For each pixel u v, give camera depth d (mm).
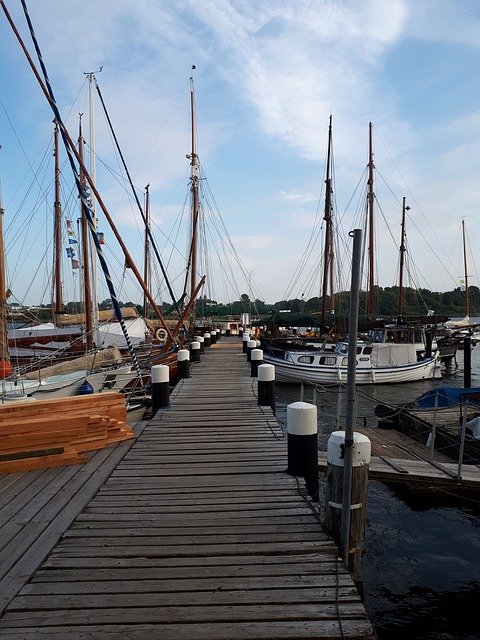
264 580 3652
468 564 6844
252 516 4824
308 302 43844
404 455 10938
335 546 4176
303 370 25797
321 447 12594
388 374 27156
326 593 3479
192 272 29734
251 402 11055
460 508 8656
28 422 6594
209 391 12539
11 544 4223
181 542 4266
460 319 63344
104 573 3760
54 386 11945
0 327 13281
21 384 11227
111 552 4090
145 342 22984
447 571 6668
